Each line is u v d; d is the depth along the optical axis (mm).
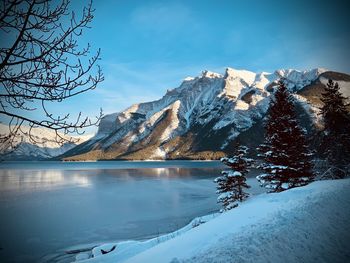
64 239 26109
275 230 10133
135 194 53875
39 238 26484
